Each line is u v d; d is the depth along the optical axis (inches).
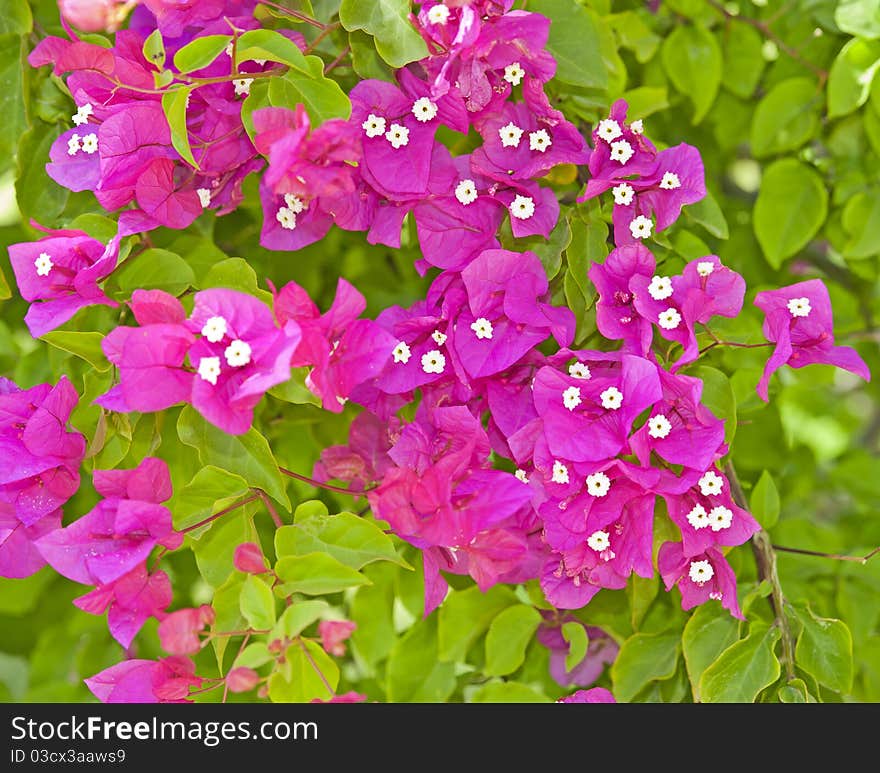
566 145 32.0
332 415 34.8
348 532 31.0
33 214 33.1
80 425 31.8
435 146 32.0
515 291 31.7
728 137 36.4
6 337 34.7
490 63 31.1
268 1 31.6
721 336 32.3
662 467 31.6
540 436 31.2
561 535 31.0
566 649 34.6
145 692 30.5
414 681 34.3
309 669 30.0
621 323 31.5
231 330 29.9
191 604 35.5
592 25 32.1
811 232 35.2
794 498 37.7
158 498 31.0
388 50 30.9
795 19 35.1
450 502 30.8
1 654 36.9
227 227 34.9
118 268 32.1
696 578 31.3
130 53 31.7
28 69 33.1
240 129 32.0
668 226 32.0
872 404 41.1
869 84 33.7
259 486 31.2
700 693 31.9
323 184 29.8
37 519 31.4
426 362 31.9
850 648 32.2
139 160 31.4
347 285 30.0
